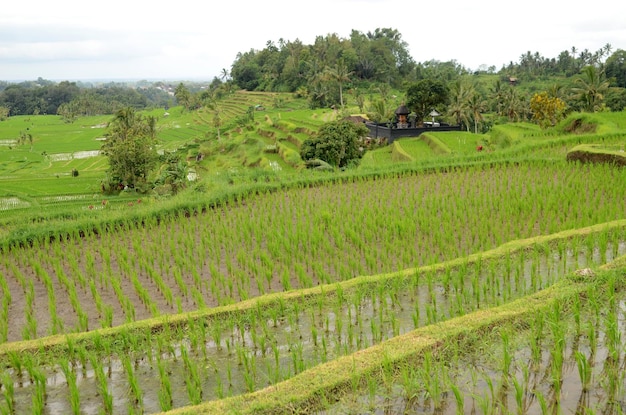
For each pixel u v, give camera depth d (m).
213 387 7.86
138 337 9.43
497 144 41.06
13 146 103.88
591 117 35.69
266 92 136.00
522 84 118.94
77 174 62.72
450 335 7.79
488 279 10.71
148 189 51.03
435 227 15.33
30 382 8.27
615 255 12.16
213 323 9.95
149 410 7.38
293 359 8.05
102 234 17.50
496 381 6.86
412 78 127.19
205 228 17.41
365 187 22.06
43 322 11.59
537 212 16.34
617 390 6.35
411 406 6.45
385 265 13.38
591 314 8.37
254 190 21.72
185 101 151.50
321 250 14.93
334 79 100.94
